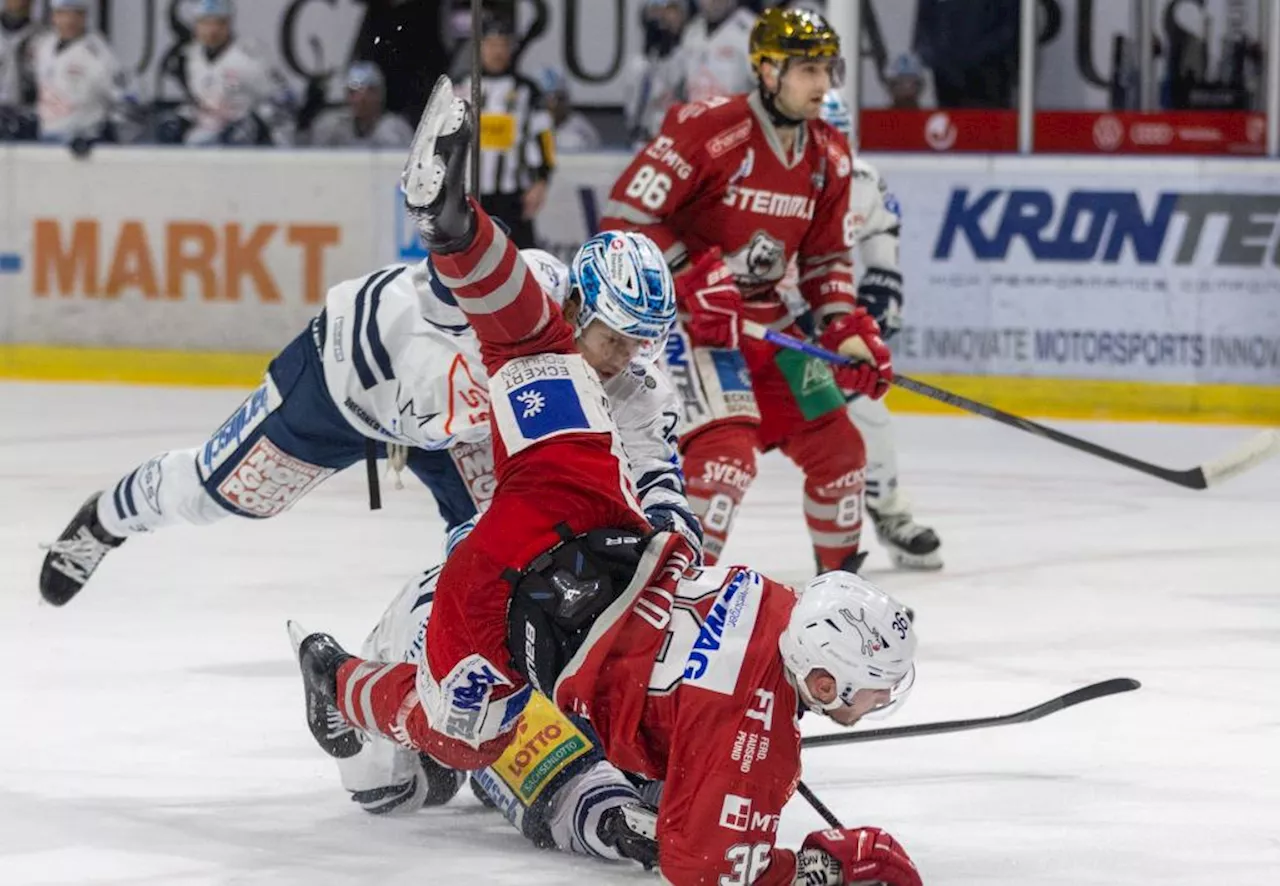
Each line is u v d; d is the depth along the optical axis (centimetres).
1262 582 2005
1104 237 3192
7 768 1290
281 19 4147
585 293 1036
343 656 1136
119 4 4197
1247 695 1538
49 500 2366
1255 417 3156
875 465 2058
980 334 3256
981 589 1967
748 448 1673
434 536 2205
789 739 945
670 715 945
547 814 1117
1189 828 1195
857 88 3269
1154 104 3441
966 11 3394
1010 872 1107
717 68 3569
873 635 935
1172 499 2523
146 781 1266
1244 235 3144
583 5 4069
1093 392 3216
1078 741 1399
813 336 1850
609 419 1022
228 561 2041
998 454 2859
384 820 1191
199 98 3662
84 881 1070
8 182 3569
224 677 1547
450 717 1017
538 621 971
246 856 1116
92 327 3559
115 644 1658
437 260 990
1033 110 3362
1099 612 1855
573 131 3691
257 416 1301
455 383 1202
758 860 941
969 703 1508
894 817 1215
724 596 965
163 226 3512
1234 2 3359
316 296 3462
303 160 3447
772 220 1717
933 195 3259
